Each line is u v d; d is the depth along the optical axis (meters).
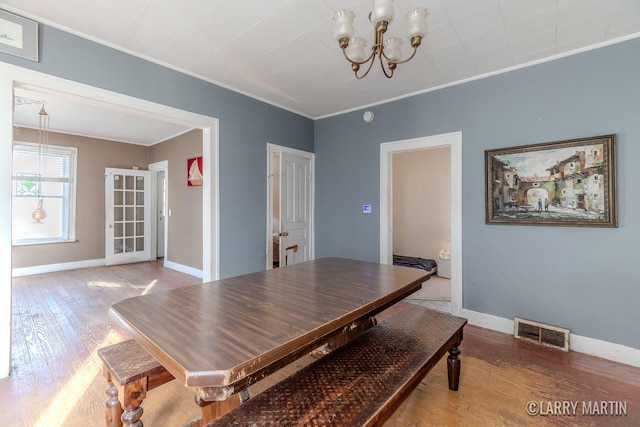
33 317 3.18
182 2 2.00
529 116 2.80
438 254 5.64
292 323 1.26
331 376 1.38
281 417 1.11
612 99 2.42
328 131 4.41
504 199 2.93
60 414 1.73
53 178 5.36
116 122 4.75
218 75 3.11
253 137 3.68
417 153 5.91
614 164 2.39
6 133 2.02
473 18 2.14
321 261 2.71
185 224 5.36
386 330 1.92
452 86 3.26
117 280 4.75
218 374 0.90
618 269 2.41
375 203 3.92
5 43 2.00
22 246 5.00
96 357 2.36
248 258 3.64
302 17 2.17
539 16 2.12
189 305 1.48
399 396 1.29
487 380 2.12
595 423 1.70
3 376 2.06
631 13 2.07
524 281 2.85
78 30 2.29
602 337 2.47
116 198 5.95
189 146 5.27
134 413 1.33
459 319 2.12
